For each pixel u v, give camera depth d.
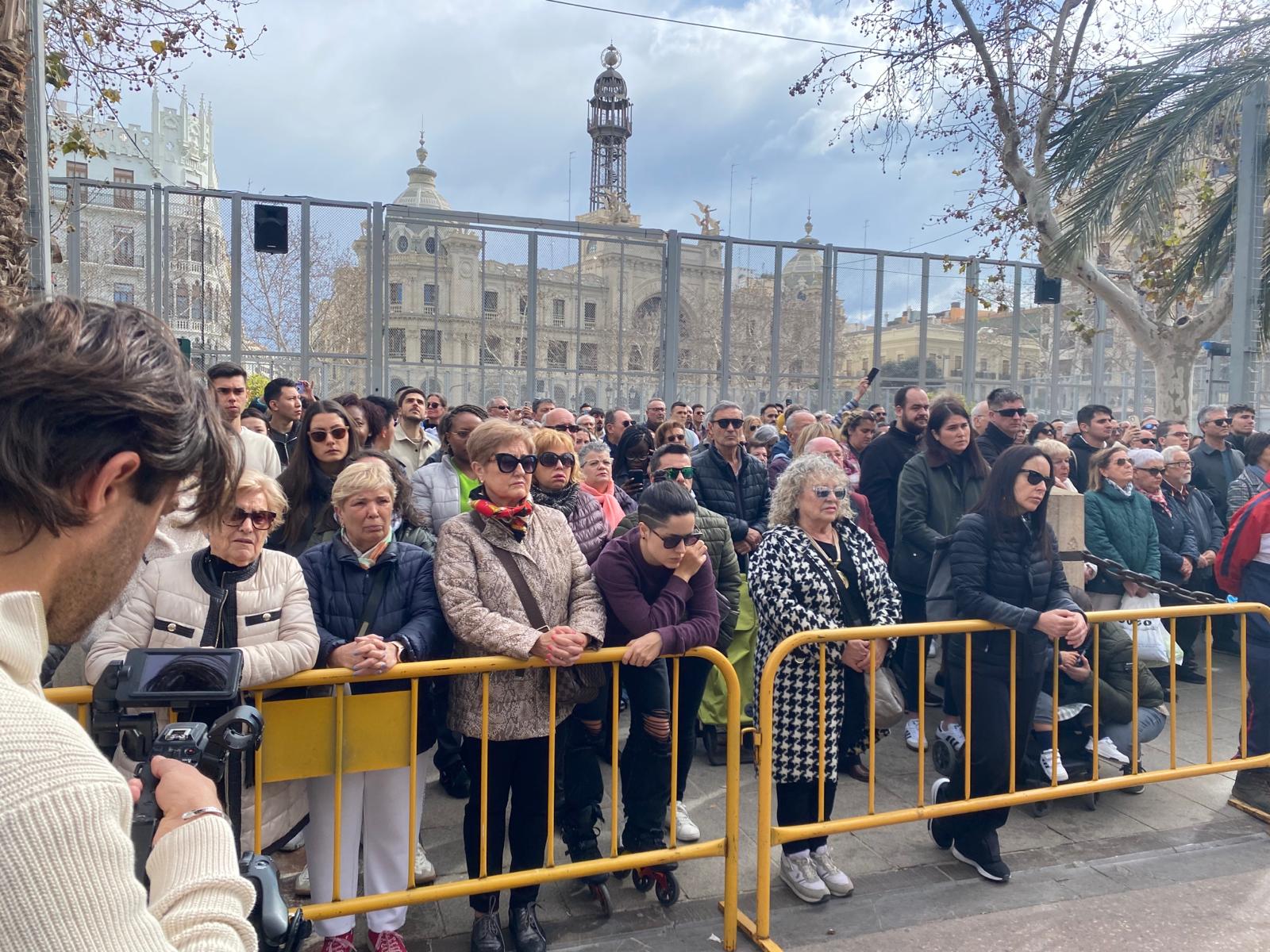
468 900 3.57
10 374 0.84
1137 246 11.41
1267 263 10.05
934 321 16.38
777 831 3.27
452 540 3.23
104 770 0.80
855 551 3.87
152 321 0.99
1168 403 10.52
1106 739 4.30
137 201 12.04
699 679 3.85
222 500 1.05
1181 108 9.33
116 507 0.93
